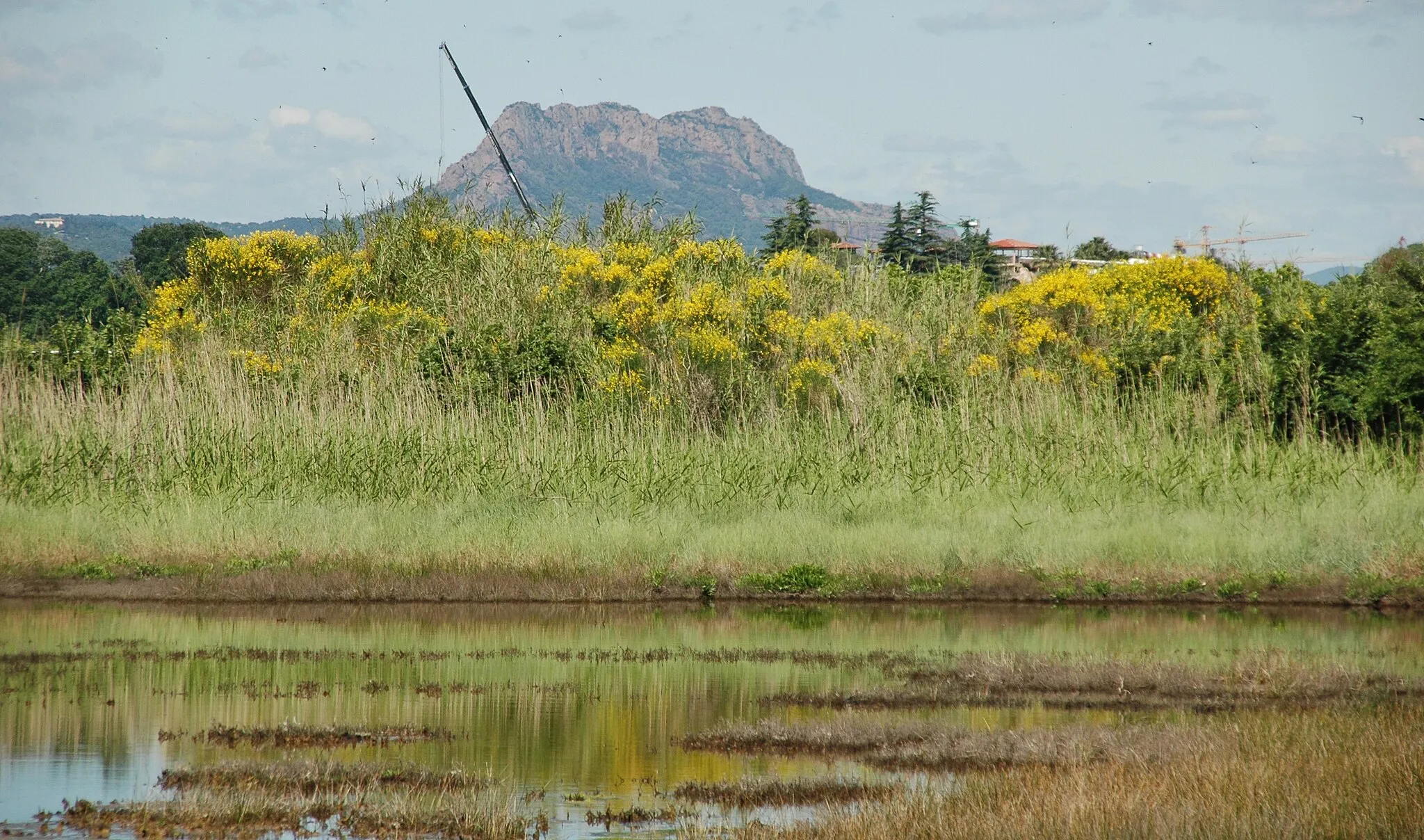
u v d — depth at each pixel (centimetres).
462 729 4366
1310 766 3397
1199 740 3872
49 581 7031
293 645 5816
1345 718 4053
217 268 11962
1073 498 8188
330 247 12369
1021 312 11112
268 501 7881
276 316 11362
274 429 8419
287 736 4222
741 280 11519
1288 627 6412
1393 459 8600
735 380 9744
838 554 7419
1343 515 7681
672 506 8050
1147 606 7044
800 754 4047
